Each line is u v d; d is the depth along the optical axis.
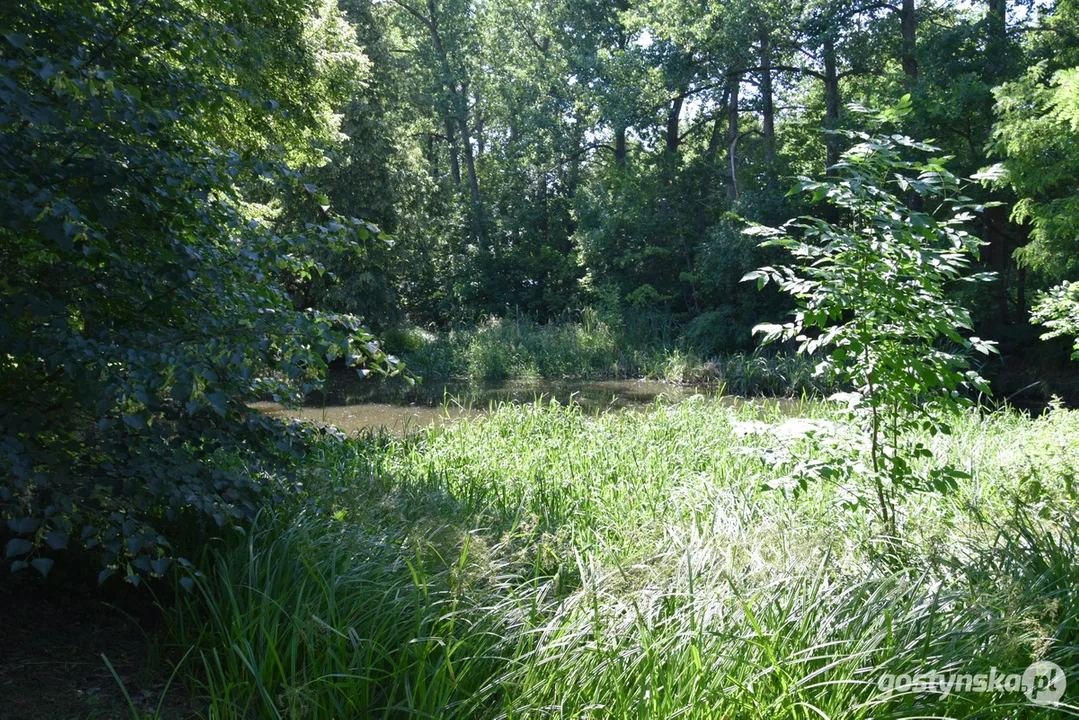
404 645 3.45
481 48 35.38
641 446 8.53
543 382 21.39
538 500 6.43
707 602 3.54
